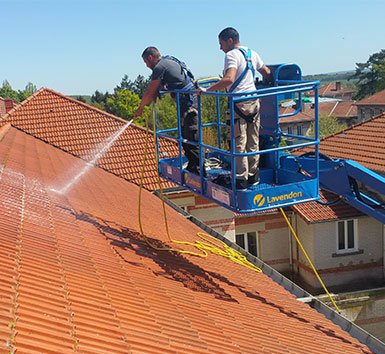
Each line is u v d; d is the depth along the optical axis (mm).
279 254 18562
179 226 10953
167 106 60750
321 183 6562
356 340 6922
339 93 93812
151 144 17141
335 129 54219
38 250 5023
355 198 6332
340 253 16969
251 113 6043
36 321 3531
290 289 9062
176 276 6520
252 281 8211
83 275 4926
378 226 17000
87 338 3629
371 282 17172
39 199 7332
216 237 12125
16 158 10578
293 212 17891
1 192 6609
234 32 6047
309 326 6805
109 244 6602
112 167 16250
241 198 5629
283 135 6926
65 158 15289
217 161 7559
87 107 18484
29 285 4086
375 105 58406
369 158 16750
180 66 6824
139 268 6094
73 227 6613
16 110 17969
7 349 2947
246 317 6039
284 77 6840
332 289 17031
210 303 5945
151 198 14109
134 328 4211
